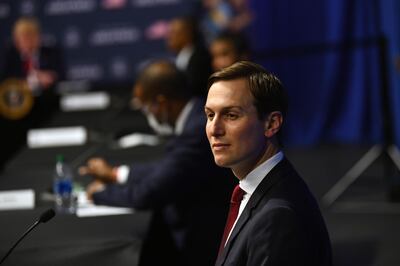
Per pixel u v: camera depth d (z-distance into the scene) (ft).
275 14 71.67
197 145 27.25
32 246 20.90
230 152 14.06
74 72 79.25
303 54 70.59
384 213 44.91
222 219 26.76
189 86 28.86
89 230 22.65
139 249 20.79
